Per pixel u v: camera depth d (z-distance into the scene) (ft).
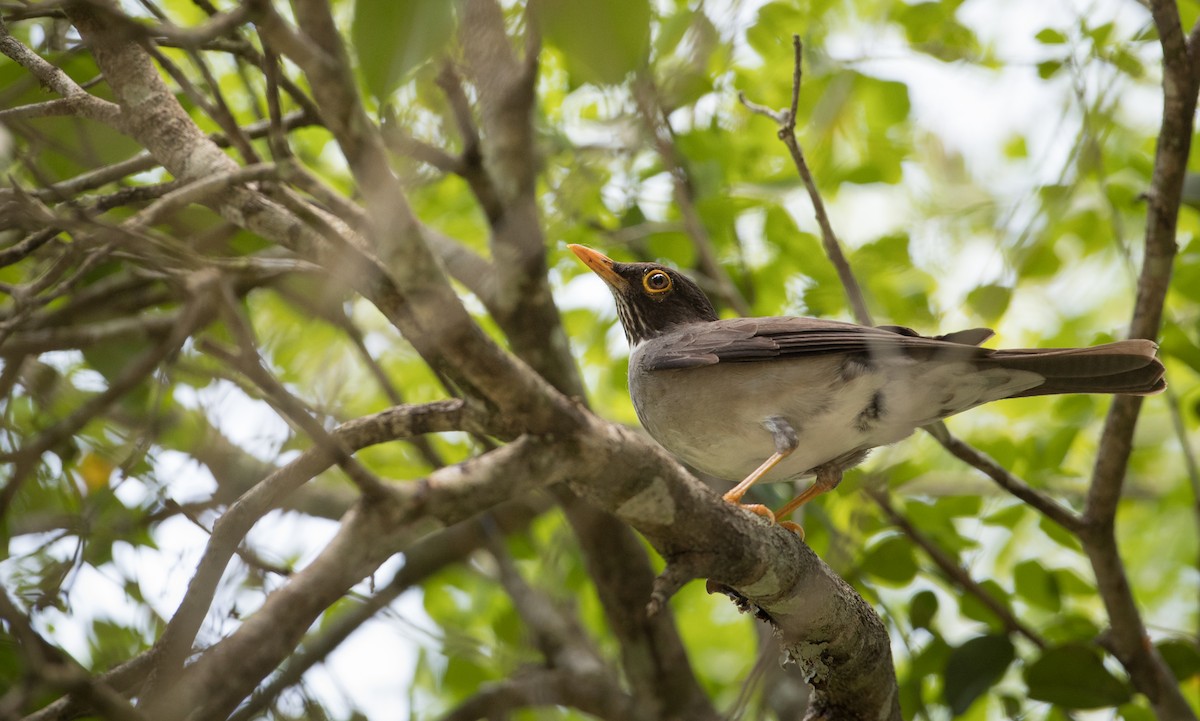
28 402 37.78
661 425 34.81
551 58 40.37
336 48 16.70
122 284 34.45
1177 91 31.04
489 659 43.19
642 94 33.12
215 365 31.71
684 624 53.72
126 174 27.53
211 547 21.84
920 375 32.42
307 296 34.55
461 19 29.32
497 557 41.37
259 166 21.99
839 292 45.39
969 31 45.19
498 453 21.06
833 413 32.89
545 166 37.93
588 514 37.83
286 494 22.25
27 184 32.40
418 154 31.45
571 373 36.24
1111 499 34.06
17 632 17.84
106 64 25.86
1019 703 39.22
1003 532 50.57
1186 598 52.60
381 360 47.67
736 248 46.11
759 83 46.32
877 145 48.78
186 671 20.97
